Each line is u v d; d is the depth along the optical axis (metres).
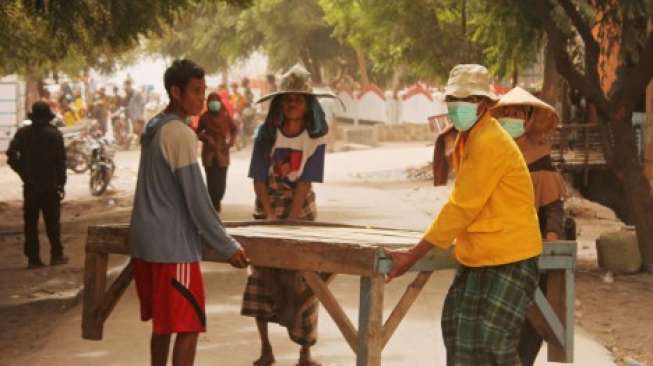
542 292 7.08
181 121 6.39
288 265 6.34
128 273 7.02
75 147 31.38
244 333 9.39
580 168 20.64
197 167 6.31
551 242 6.59
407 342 9.11
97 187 25.34
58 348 8.95
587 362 8.57
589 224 19.05
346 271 6.05
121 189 26.91
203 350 8.76
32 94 43.03
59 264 14.39
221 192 18.11
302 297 7.60
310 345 7.80
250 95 46.03
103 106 46.00
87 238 7.10
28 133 14.07
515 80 22.83
